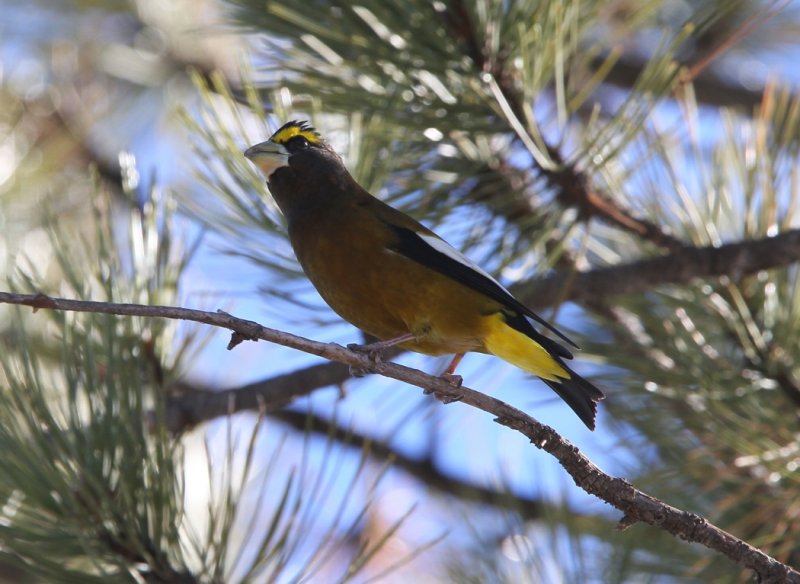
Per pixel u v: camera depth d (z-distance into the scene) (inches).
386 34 383.6
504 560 426.0
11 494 304.0
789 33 589.0
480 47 384.2
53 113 585.6
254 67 414.6
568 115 398.6
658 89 392.5
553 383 377.1
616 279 403.9
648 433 413.7
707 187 421.7
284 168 390.6
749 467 387.2
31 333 417.1
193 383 524.7
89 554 299.6
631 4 553.9
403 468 557.0
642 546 407.5
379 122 396.2
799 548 383.6
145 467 315.0
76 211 558.9
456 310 369.7
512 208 418.6
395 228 374.9
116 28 607.8
